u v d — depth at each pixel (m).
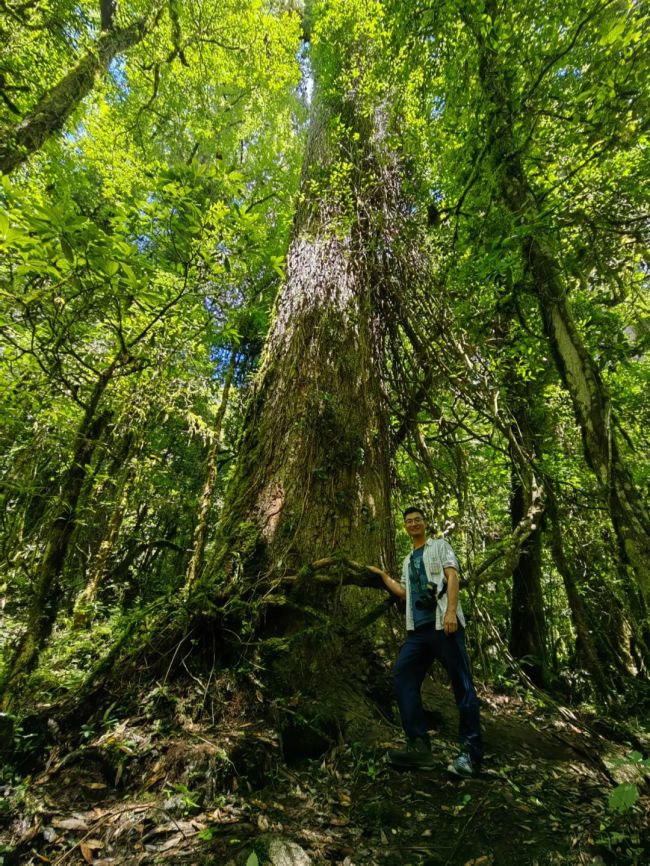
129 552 6.01
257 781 2.08
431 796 2.04
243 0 7.37
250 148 9.28
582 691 4.41
